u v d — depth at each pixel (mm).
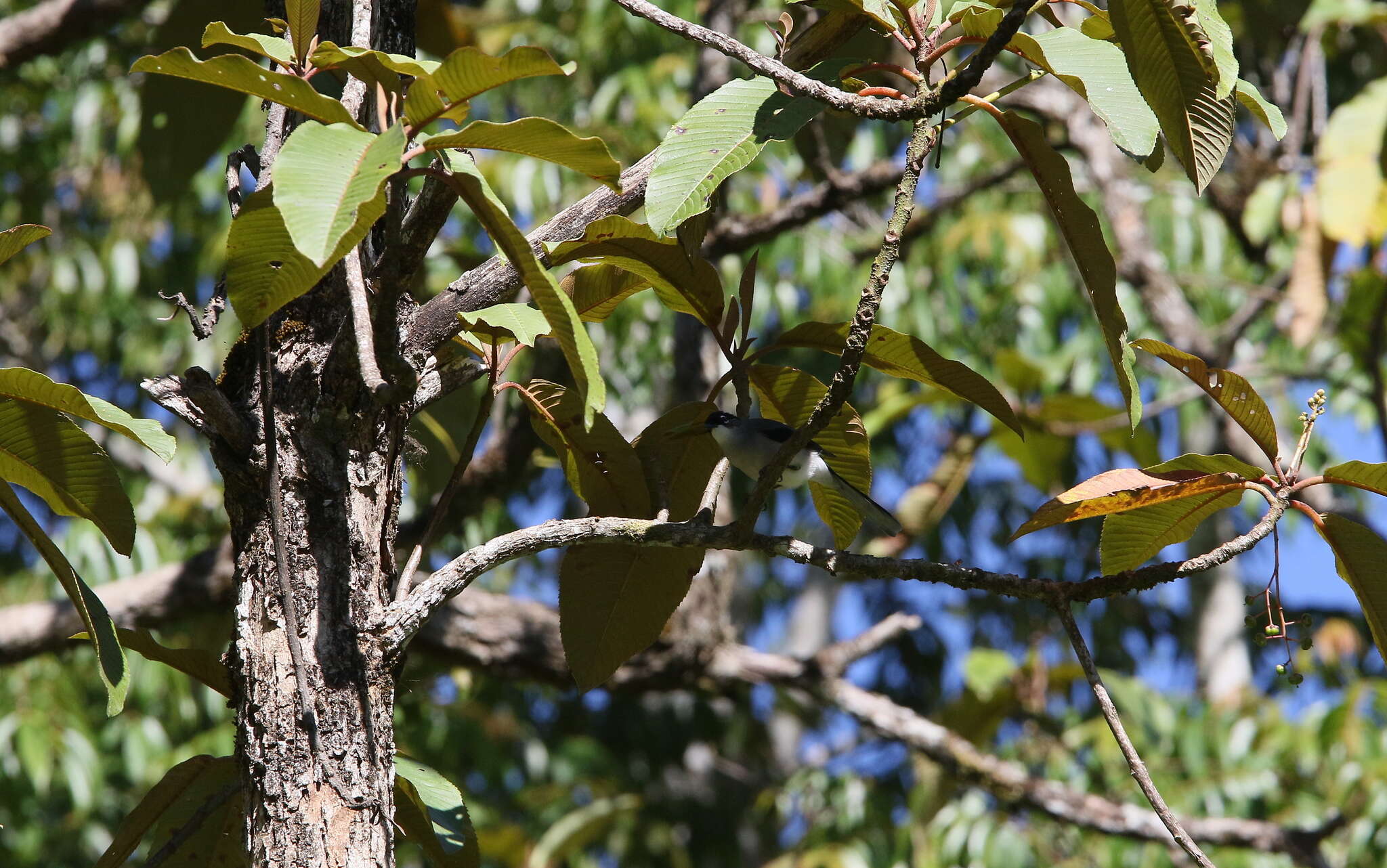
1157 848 11461
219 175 15734
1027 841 12344
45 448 4023
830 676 10125
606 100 13812
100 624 3848
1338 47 15977
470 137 3346
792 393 4934
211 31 3680
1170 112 3961
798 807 16375
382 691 3768
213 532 14406
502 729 17516
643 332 14305
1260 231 11445
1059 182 4039
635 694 9891
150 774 13680
